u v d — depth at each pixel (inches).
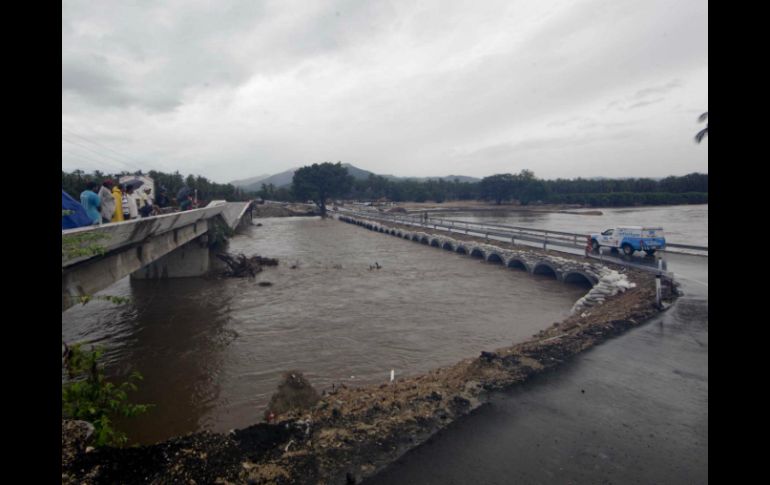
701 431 254.5
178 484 195.5
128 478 196.5
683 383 319.3
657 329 443.5
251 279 1017.5
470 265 1158.3
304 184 3693.4
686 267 786.2
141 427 365.4
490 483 205.9
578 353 379.2
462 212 3885.3
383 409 276.4
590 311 592.4
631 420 266.8
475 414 272.5
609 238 943.0
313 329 622.5
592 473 215.0
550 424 261.4
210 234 1272.1
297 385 349.4
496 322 637.3
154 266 1035.3
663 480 209.9
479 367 350.3
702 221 2197.3
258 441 230.2
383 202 5054.1
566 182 4559.5
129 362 509.7
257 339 583.2
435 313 695.1
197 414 386.3
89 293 494.3
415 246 1631.4
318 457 221.8
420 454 228.2
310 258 1343.5
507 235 1275.8
